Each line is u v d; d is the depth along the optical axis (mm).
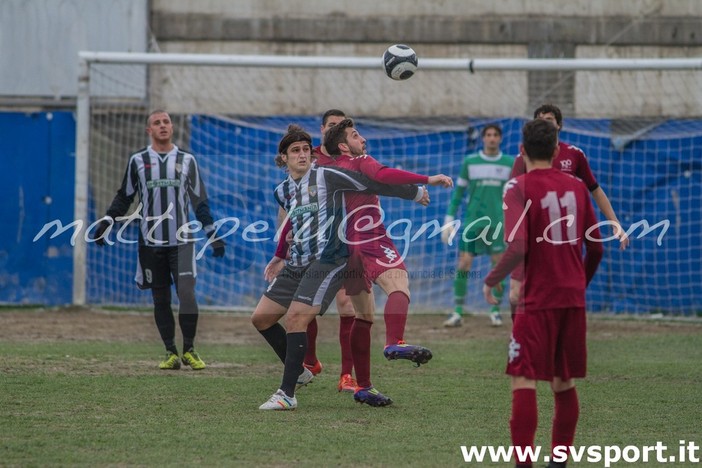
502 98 52688
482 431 20953
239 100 52375
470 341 37250
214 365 30172
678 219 47000
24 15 49969
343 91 52719
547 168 17625
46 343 34875
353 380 26031
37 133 47562
